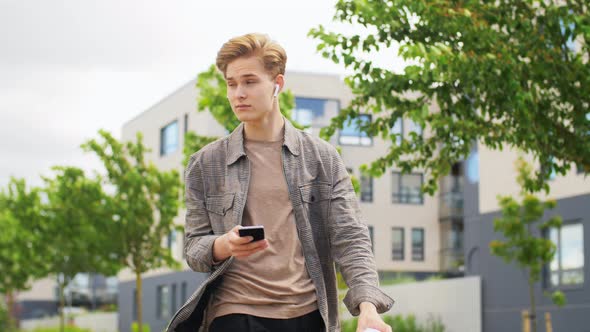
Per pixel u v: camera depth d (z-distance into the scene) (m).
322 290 2.89
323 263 2.97
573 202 20.92
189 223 3.00
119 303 46.56
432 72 7.79
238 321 2.83
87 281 64.75
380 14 8.35
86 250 24.52
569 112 8.62
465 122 8.88
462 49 8.15
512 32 8.31
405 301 26.69
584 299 20.42
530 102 8.08
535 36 8.18
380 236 38.44
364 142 37.81
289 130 3.00
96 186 22.94
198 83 15.93
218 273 2.84
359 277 2.81
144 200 22.98
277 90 2.95
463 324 24.30
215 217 2.96
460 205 38.66
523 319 20.75
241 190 2.92
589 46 8.22
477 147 26.30
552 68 8.12
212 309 2.89
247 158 2.95
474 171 26.50
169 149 40.31
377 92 8.52
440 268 38.91
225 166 2.98
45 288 65.62
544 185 9.35
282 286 2.85
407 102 8.77
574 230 20.94
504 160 23.70
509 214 18.09
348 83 8.84
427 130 33.44
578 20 8.01
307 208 2.94
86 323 48.09
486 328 23.69
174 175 23.45
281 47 2.93
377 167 9.60
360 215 2.99
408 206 38.97
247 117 2.89
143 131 43.34
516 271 22.70
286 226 2.91
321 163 2.98
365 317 2.68
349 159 37.59
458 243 38.75
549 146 8.70
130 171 22.97
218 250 2.82
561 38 8.30
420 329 25.34
